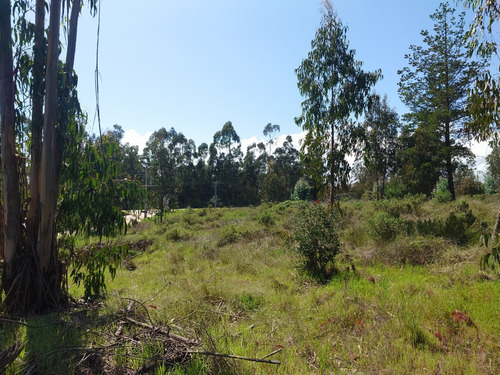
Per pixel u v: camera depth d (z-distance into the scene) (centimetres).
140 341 366
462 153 2722
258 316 494
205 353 332
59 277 542
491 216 1240
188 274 812
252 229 1383
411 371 339
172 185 2370
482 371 330
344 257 836
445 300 495
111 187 586
